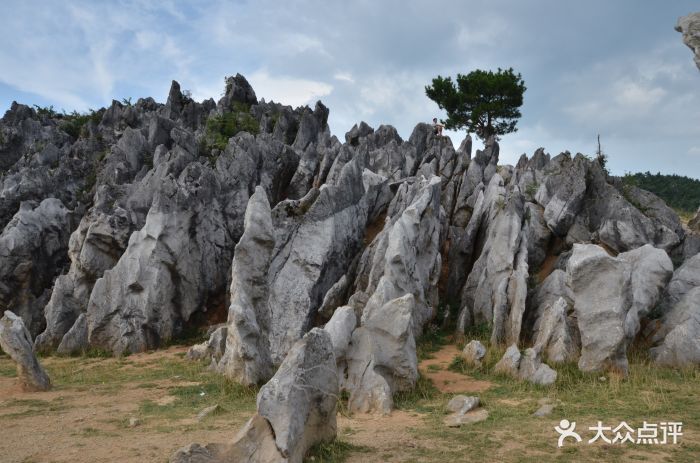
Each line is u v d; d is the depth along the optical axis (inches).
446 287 1093.1
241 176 1273.4
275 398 390.6
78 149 1708.9
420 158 1482.5
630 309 753.6
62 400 661.9
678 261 1024.9
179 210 1087.0
